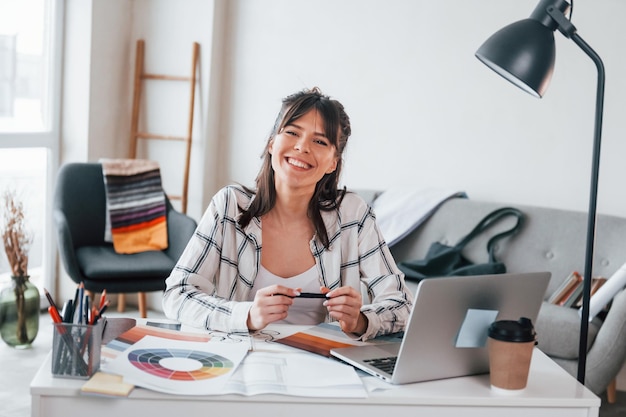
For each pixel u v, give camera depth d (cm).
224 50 477
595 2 394
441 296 151
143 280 374
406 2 435
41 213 444
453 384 157
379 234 215
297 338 180
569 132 405
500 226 384
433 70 432
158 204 411
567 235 370
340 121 201
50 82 442
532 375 165
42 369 150
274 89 468
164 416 142
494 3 418
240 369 156
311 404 145
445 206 400
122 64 468
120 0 461
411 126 438
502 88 417
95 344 147
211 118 470
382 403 146
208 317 182
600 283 352
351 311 180
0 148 406
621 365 312
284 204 203
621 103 393
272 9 465
